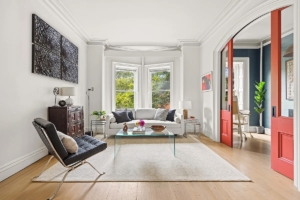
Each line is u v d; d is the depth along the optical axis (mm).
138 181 2396
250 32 5137
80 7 3715
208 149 3900
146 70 6660
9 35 2521
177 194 2080
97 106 5805
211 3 3574
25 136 2873
